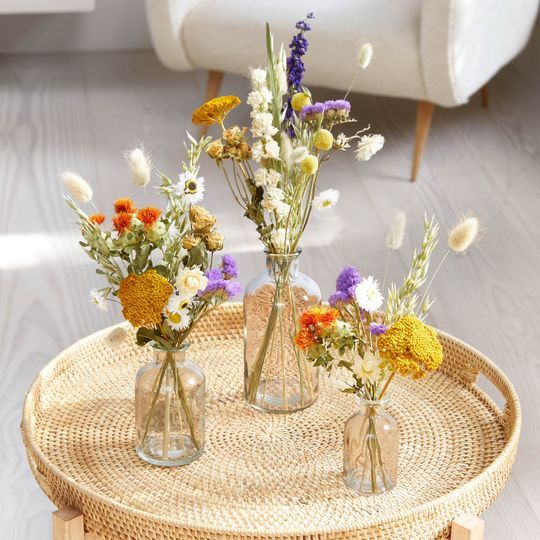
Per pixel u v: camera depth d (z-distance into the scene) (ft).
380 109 12.87
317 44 10.53
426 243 4.14
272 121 4.50
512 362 7.80
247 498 4.25
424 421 4.87
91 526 4.12
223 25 11.02
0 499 6.39
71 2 13.09
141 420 4.46
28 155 11.43
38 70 14.24
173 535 3.92
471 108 12.91
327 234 9.75
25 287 8.87
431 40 9.88
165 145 11.73
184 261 4.22
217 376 5.27
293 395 4.90
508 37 11.39
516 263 9.31
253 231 9.80
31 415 4.65
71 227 9.91
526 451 6.82
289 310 4.75
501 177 11.03
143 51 15.17
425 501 4.23
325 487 4.33
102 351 5.36
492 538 6.03
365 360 3.99
